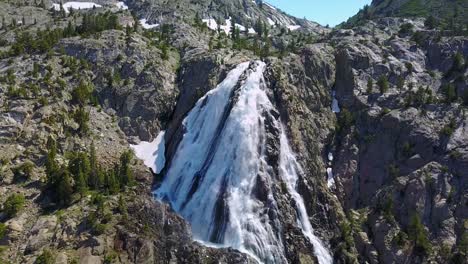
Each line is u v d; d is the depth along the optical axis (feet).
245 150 272.72
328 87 325.62
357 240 250.57
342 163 286.66
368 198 273.13
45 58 340.59
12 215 230.48
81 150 281.13
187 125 313.32
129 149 302.25
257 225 245.24
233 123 287.28
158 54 361.10
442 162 263.08
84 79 330.34
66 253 212.02
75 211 233.55
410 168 268.82
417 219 241.76
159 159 307.17
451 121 273.75
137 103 325.62
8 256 212.64
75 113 297.33
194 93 328.90
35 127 276.00
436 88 312.29
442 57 330.34
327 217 263.08
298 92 308.60
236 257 226.17
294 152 277.44
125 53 354.54
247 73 311.88
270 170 265.54
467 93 285.02
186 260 223.71
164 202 269.44
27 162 258.37
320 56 332.80
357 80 319.47
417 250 236.63
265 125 280.10
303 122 293.23
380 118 293.64
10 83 304.30
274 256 237.86
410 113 286.66
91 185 255.91
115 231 224.94
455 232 240.94
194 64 347.36
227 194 258.98
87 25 396.57
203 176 276.82
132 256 217.77
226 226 247.70
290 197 258.57
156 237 232.32
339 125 303.27
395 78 320.29
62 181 241.76
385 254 240.73
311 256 240.12
